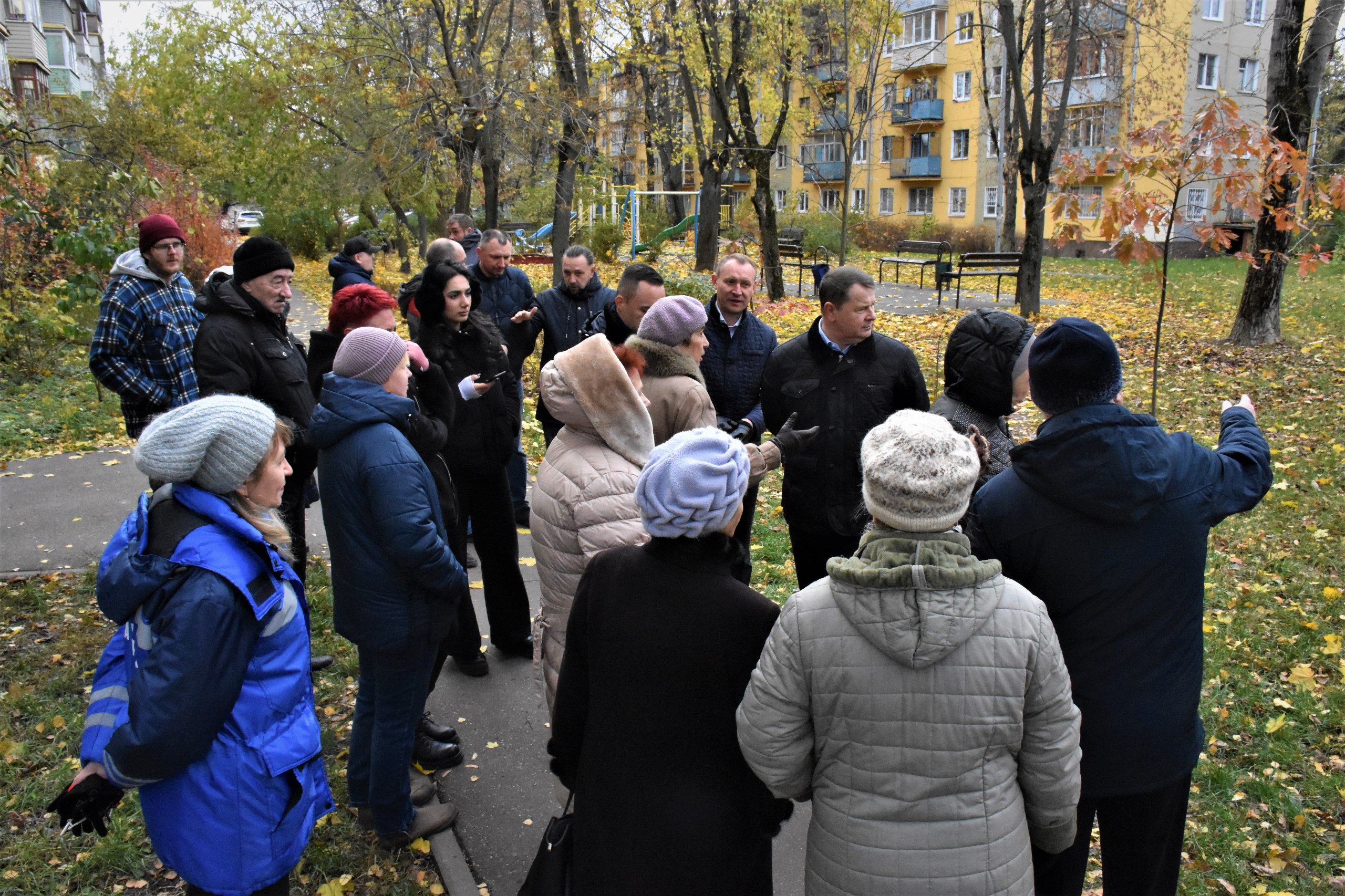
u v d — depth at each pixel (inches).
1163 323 552.7
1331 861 122.7
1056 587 83.8
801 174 1844.2
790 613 72.2
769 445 115.5
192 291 196.7
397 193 835.4
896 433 70.7
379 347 109.5
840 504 148.3
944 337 522.6
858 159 1782.7
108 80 1096.8
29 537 238.2
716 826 78.6
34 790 135.6
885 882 68.5
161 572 78.5
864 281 141.3
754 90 666.2
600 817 80.9
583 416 103.5
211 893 84.6
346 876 117.6
